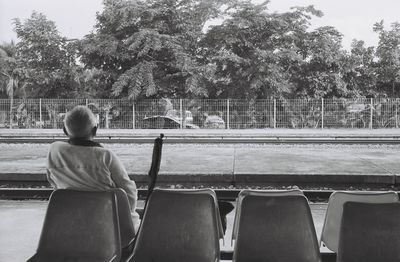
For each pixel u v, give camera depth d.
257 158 13.53
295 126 29.42
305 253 3.57
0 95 35.31
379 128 29.36
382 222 3.46
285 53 31.05
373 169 11.16
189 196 3.65
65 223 3.69
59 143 4.43
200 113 29.50
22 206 8.41
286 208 3.58
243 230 3.60
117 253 3.67
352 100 29.28
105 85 33.06
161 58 32.56
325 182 10.21
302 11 33.25
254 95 31.39
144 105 29.83
